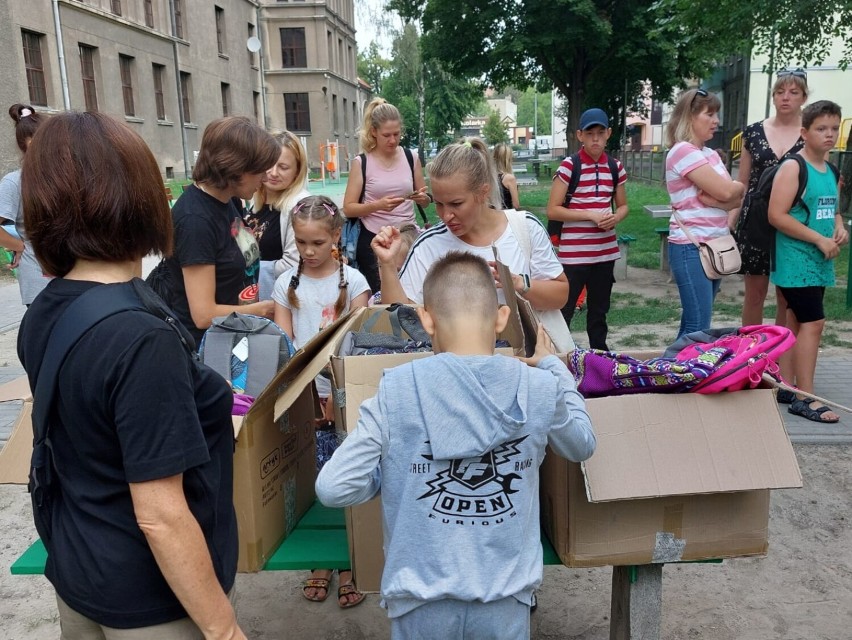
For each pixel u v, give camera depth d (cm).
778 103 482
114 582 129
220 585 137
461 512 158
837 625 276
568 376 180
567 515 189
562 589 306
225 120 270
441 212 261
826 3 1123
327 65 4506
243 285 301
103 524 129
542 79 2950
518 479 159
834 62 2534
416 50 4447
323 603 298
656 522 190
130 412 121
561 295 279
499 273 224
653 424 183
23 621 290
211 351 249
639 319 706
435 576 157
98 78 2461
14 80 1931
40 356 129
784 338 196
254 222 416
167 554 124
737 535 192
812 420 448
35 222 129
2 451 197
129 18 2638
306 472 232
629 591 207
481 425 153
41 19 2091
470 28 2702
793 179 411
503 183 676
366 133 516
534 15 2491
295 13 4403
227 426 146
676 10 1358
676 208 442
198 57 3244
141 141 136
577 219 509
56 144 128
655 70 2691
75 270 133
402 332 249
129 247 133
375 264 530
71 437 127
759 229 464
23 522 366
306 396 230
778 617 281
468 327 167
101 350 121
